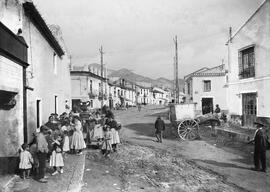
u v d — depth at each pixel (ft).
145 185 29.12
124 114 135.74
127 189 27.68
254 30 55.77
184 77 127.44
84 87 129.90
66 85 75.15
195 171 34.27
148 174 33.17
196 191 27.27
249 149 45.47
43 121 44.62
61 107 65.62
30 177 29.17
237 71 62.69
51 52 52.60
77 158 38.73
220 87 106.11
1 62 26.30
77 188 26.07
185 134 57.00
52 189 25.62
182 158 41.16
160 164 37.73
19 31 32.94
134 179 31.12
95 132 47.62
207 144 51.96
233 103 64.75
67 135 39.93
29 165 28.35
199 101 108.06
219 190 27.43
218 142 53.42
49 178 28.99
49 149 29.86
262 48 53.26
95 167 35.47
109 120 46.16
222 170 34.63
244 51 61.00
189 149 47.83
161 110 157.99
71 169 32.65
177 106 57.62
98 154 42.73
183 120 57.21
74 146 41.06
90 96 133.18
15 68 30.37
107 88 175.63
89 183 28.99
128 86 247.09
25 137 32.81
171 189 27.91
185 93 125.08
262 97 53.36
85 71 129.08
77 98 129.29
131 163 38.14
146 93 291.99
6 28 26.68
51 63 52.60
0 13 32.58
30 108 36.09
